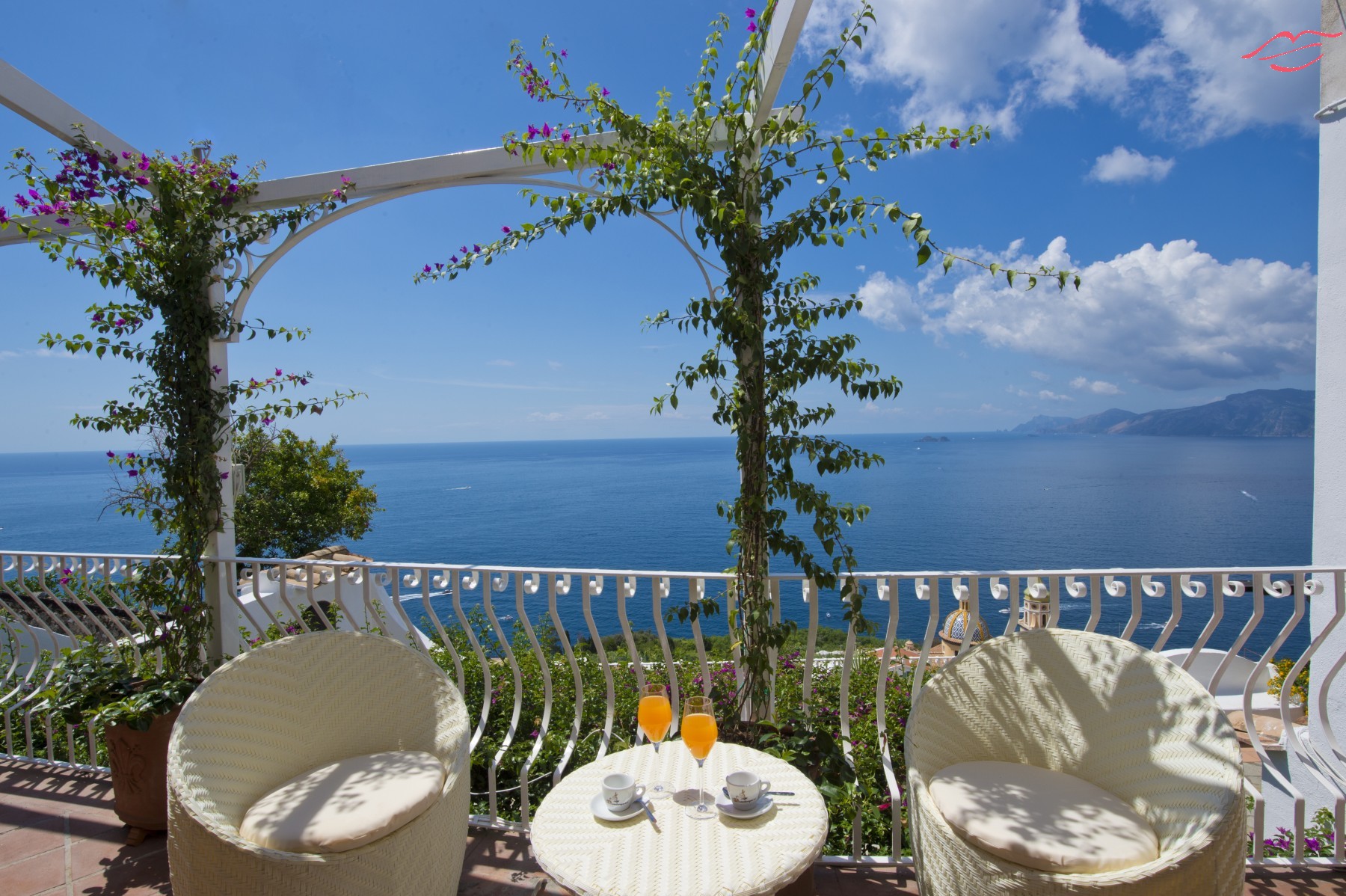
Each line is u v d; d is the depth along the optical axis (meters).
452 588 2.58
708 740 1.54
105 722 2.25
